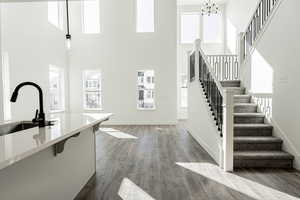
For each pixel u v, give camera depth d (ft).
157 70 29.89
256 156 13.00
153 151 16.80
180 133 23.99
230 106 12.37
